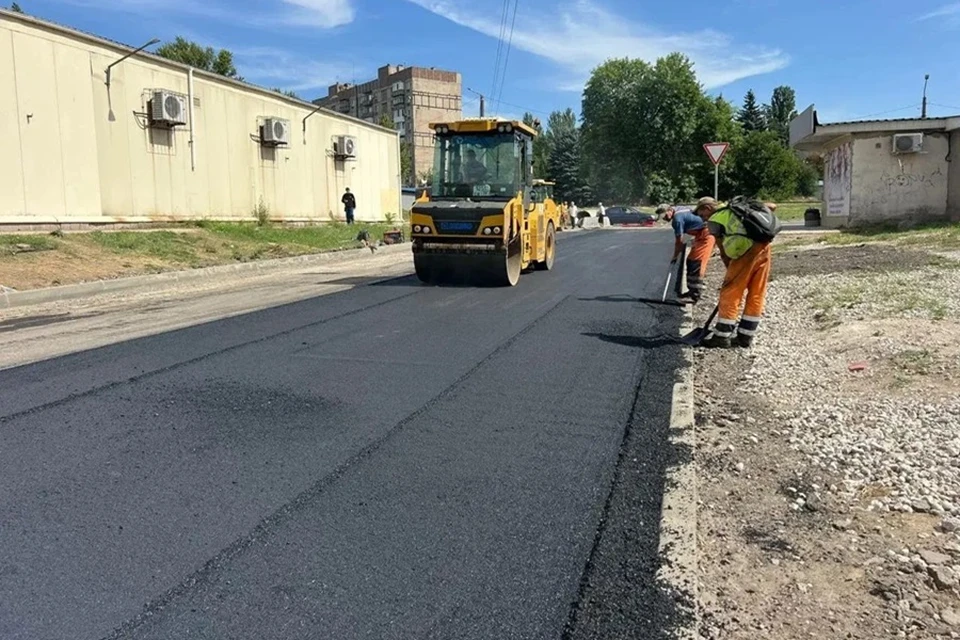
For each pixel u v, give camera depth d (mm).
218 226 23078
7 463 4711
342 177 32281
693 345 8016
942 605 3094
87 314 10984
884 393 5738
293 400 5996
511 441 5086
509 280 12945
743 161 70875
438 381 6559
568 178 79750
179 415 5621
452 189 13484
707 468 4621
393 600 3213
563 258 18312
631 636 2961
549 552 3607
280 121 26578
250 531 3820
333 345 8023
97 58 19312
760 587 3283
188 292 13523
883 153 21453
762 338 8227
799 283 11383
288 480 4441
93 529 3844
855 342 7184
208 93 23812
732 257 7691
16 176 17141
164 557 3566
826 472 4457
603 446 4988
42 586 3324
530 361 7285
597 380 6598
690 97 71250
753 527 3836
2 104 16750
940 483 4160
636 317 9688
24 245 15719
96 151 19375
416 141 103000
